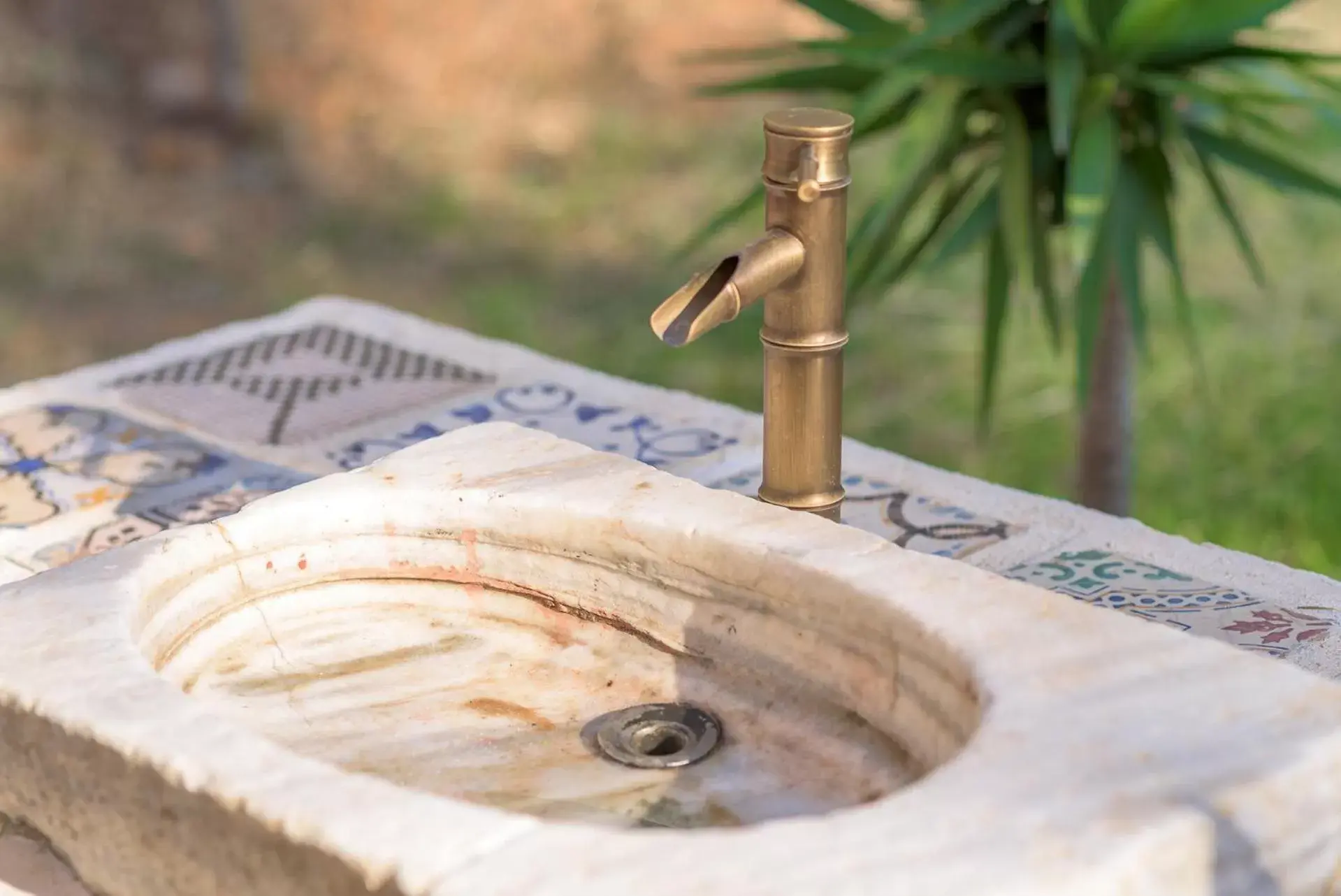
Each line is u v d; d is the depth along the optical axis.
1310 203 6.21
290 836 1.04
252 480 2.18
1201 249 5.85
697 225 6.46
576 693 1.48
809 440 1.57
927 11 2.83
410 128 7.27
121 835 1.18
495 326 5.57
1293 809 1.06
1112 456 3.08
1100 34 2.71
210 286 5.96
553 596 1.55
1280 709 1.12
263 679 1.49
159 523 2.06
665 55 7.82
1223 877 1.02
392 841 1.01
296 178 6.84
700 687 1.45
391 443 2.30
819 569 1.35
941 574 1.33
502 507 1.53
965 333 5.42
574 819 1.31
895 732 1.30
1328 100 2.76
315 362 2.61
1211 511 4.06
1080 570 1.88
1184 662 1.19
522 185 6.89
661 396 2.45
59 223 6.40
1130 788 1.04
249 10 7.39
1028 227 2.66
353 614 1.57
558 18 7.74
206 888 1.14
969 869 0.96
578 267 6.13
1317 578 1.85
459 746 1.41
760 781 1.35
